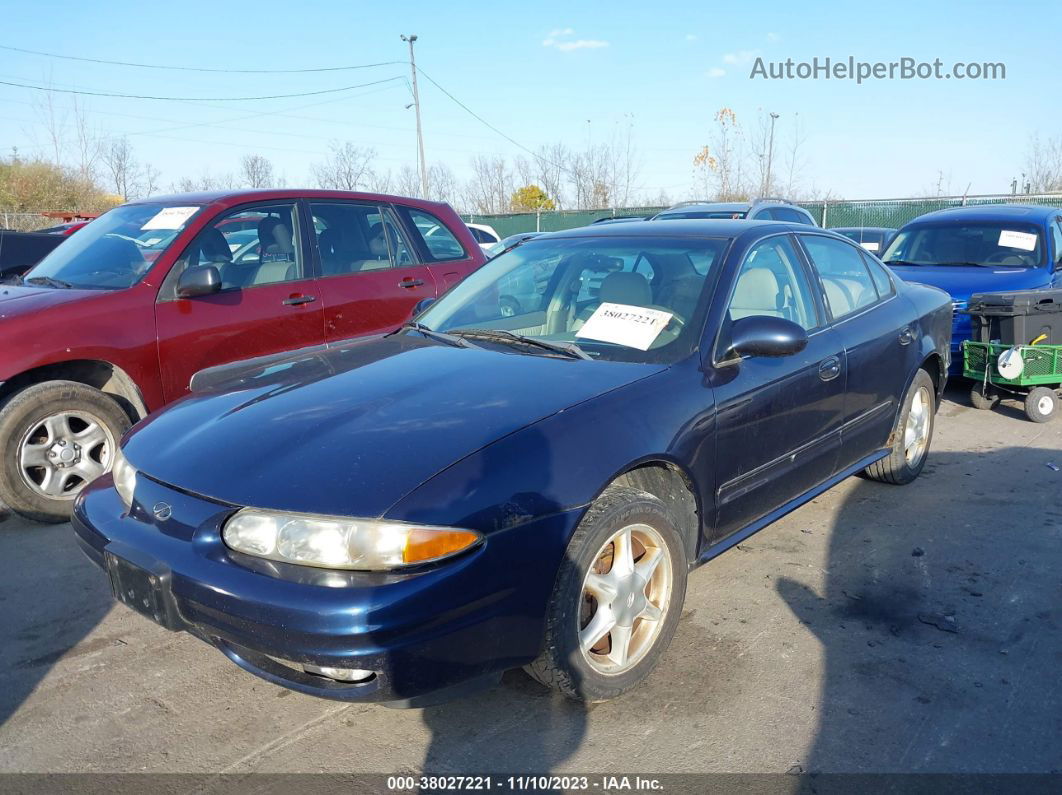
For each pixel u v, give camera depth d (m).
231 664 3.12
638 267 3.66
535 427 2.62
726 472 3.22
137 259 4.90
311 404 2.89
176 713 2.81
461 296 4.09
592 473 2.61
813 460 3.80
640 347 3.24
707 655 3.11
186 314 4.79
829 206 20.28
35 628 3.39
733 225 3.89
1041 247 7.65
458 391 2.89
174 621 2.49
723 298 3.37
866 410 4.21
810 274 3.99
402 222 6.08
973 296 6.74
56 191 28.61
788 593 3.60
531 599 2.46
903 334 4.48
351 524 2.27
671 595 2.92
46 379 4.51
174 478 2.63
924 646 3.15
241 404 3.02
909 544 4.10
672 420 2.93
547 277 3.86
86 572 3.91
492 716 2.77
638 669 2.84
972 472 5.18
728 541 3.35
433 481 2.36
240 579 2.33
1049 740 2.60
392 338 3.77
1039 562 3.87
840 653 3.11
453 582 2.28
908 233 8.62
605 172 36.56
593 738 2.64
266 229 5.32
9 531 4.40
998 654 3.09
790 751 2.55
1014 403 7.10
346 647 2.19
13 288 4.89
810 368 3.66
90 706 2.86
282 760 2.56
